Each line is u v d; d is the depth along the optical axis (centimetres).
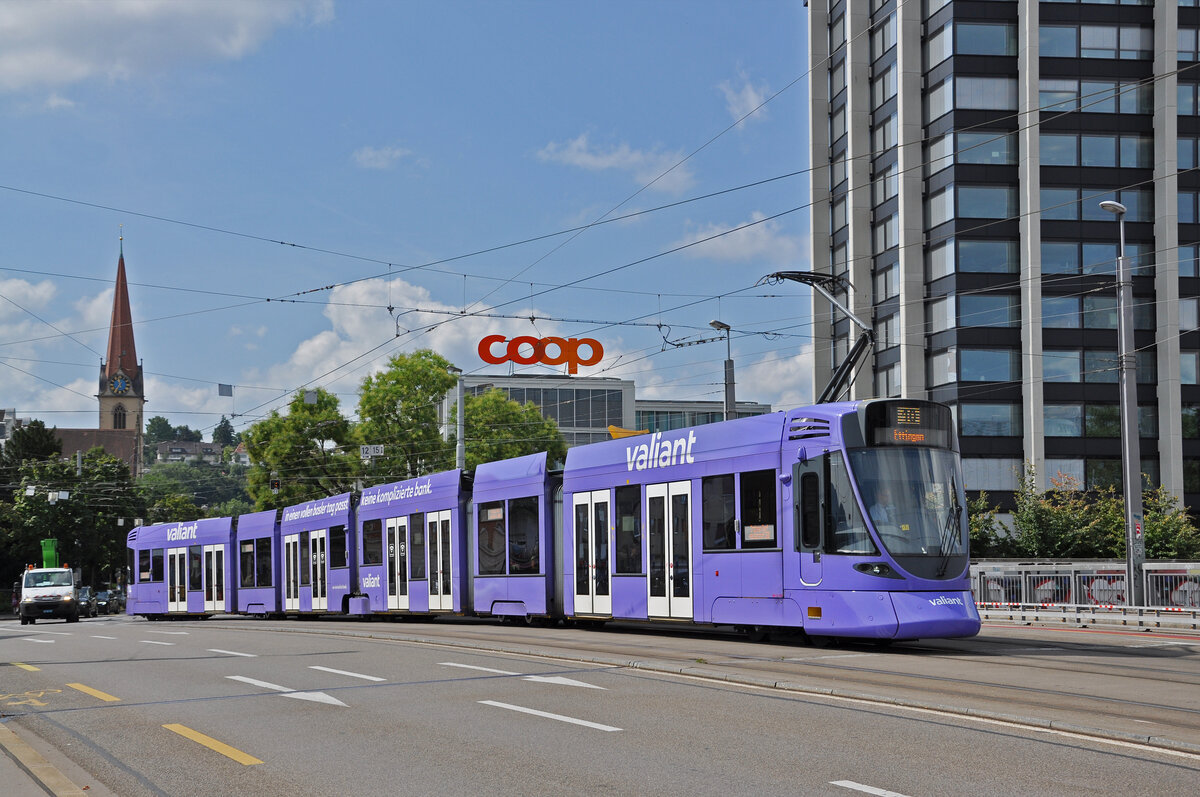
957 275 5103
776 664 1541
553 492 2480
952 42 5144
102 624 3912
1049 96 5150
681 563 2059
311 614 3912
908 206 5284
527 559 2517
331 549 3425
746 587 1909
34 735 1102
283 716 1166
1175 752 871
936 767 824
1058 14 5162
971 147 5125
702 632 2239
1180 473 5081
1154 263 5184
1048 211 5144
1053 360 5131
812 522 1797
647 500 2159
